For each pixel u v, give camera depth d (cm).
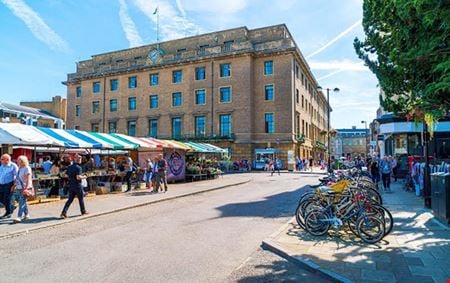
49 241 735
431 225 848
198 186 2028
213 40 4738
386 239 716
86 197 1465
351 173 1265
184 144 2577
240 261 598
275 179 2681
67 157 1689
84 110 5472
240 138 4191
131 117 4994
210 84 4434
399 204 1202
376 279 492
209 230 843
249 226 891
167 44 5109
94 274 526
